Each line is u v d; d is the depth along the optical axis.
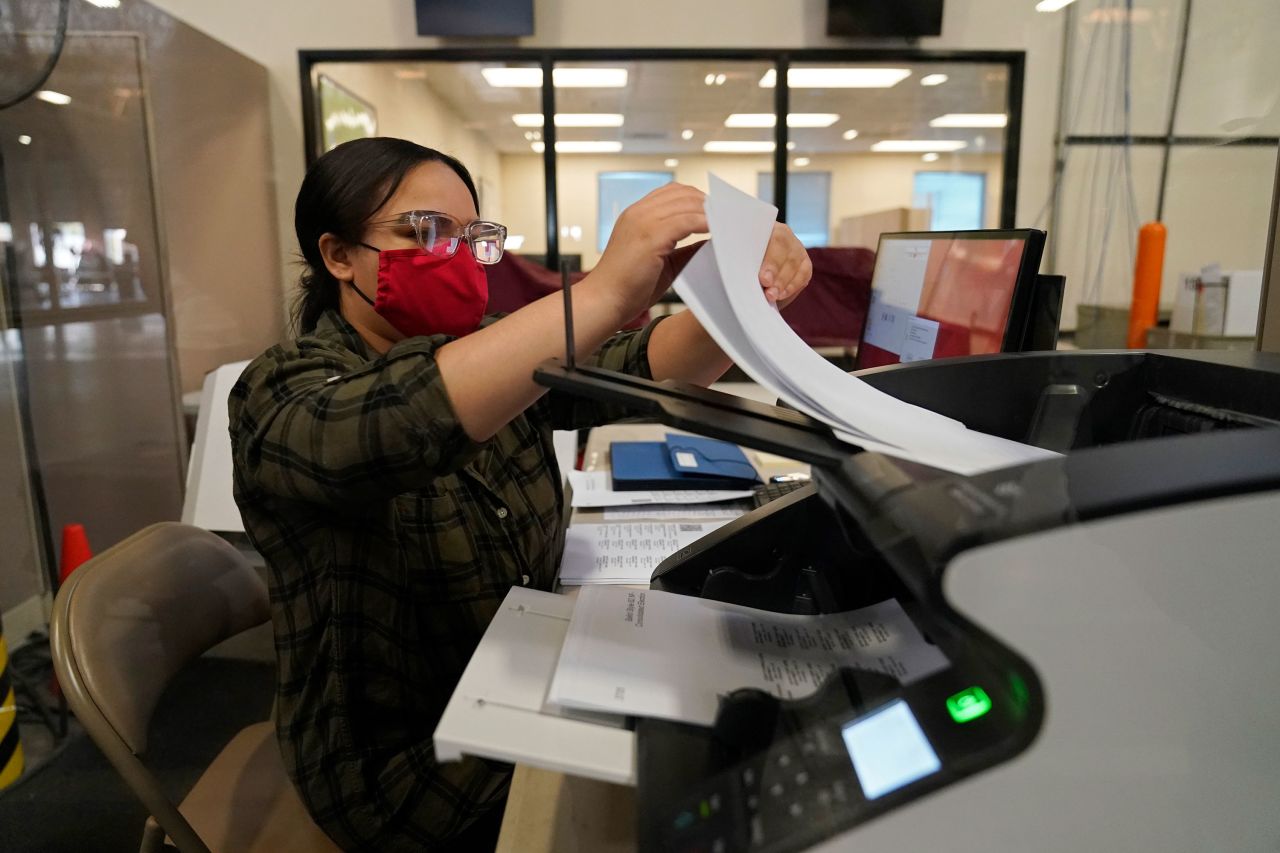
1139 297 2.17
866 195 5.81
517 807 0.55
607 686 0.48
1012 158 3.29
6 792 1.63
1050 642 0.33
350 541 0.77
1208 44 3.11
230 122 2.76
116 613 0.84
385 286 0.85
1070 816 0.35
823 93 3.87
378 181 0.84
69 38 2.17
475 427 0.57
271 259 3.08
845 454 0.44
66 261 2.27
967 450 0.47
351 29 3.03
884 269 1.13
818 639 0.55
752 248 0.59
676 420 0.45
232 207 2.79
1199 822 0.36
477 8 2.98
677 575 0.64
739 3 3.08
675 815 0.38
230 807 0.89
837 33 3.04
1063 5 3.15
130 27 2.27
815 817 0.35
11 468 2.21
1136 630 0.34
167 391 2.34
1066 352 0.72
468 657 0.83
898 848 0.34
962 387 0.69
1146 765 0.35
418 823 0.74
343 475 0.58
